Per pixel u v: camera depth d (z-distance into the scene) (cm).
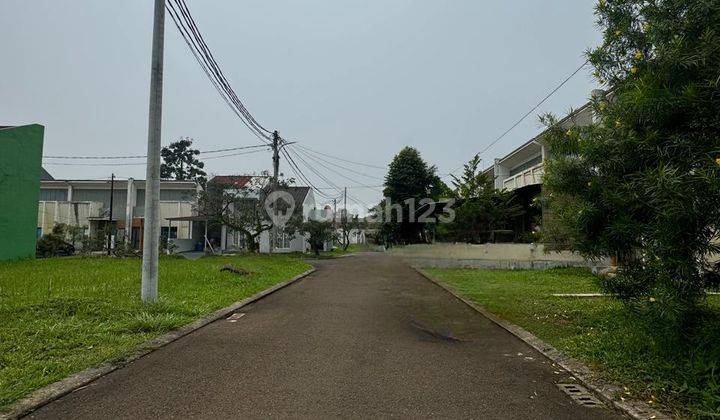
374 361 520
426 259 2098
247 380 449
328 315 805
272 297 1027
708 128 434
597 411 387
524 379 466
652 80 457
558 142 620
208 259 1920
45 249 2347
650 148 460
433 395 416
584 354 533
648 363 470
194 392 415
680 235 422
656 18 494
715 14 428
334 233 3412
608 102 557
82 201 3575
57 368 461
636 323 529
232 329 680
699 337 449
